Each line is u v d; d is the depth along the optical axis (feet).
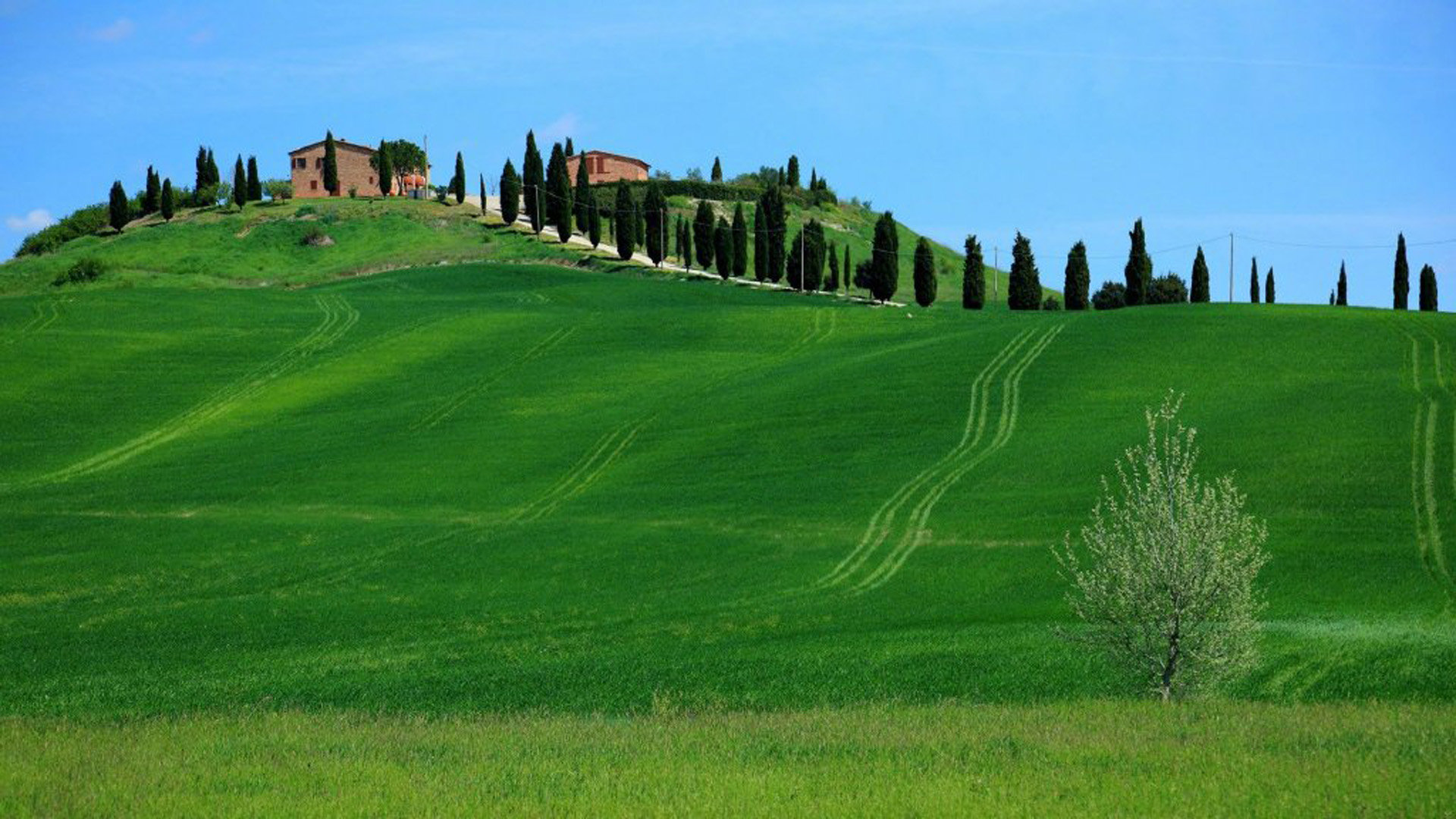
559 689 177.06
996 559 253.24
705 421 373.81
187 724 148.56
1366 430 301.02
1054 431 330.34
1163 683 154.20
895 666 184.34
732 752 124.57
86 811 105.19
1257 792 102.58
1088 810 100.17
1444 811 95.76
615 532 290.35
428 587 256.32
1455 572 225.76
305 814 103.04
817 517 289.74
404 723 150.51
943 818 99.09
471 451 367.45
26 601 251.80
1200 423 319.47
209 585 261.65
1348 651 181.06
